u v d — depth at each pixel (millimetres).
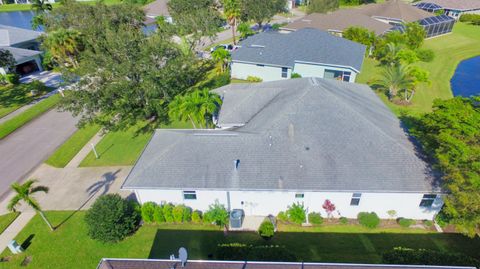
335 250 19203
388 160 20484
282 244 19781
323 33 47562
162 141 24672
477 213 16703
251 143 22078
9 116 38906
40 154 30734
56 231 21469
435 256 16594
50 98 43625
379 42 49688
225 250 18297
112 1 116375
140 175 21047
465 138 17703
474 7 74000
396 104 35969
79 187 25609
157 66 31531
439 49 54750
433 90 39594
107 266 14844
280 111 24578
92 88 29625
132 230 21094
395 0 66875
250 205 21656
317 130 22391
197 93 28750
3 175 27766
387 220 21281
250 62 43938
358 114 23266
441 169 18141
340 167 20312
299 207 21125
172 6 71125
